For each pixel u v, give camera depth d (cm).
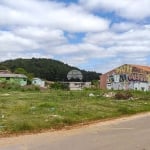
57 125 1750
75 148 1145
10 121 1708
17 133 1477
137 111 2669
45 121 1775
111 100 3506
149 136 1421
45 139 1323
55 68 13725
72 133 1502
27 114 2020
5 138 1342
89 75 12750
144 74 8394
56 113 2108
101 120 2061
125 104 3081
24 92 4922
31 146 1170
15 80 8869
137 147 1180
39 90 5709
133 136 1419
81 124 1848
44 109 2305
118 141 1291
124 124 1859
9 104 2620
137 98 3972
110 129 1647
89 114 2211
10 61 14200
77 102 3019
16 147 1151
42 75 13550
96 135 1445
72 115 2086
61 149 1124
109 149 1142
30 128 1596
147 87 8369
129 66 8569
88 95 4125
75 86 8694
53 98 3459
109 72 8856
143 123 1908
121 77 8638
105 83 8888
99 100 3400
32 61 14175
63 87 7169
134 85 8450
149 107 2981
